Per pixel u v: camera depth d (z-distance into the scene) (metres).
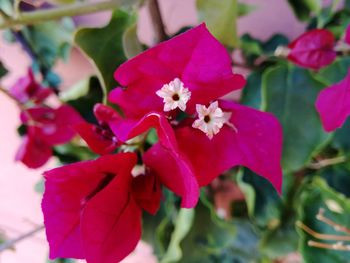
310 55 0.13
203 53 0.09
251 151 0.10
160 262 0.15
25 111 0.15
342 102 0.10
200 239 0.15
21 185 0.21
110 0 0.11
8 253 0.21
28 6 0.14
